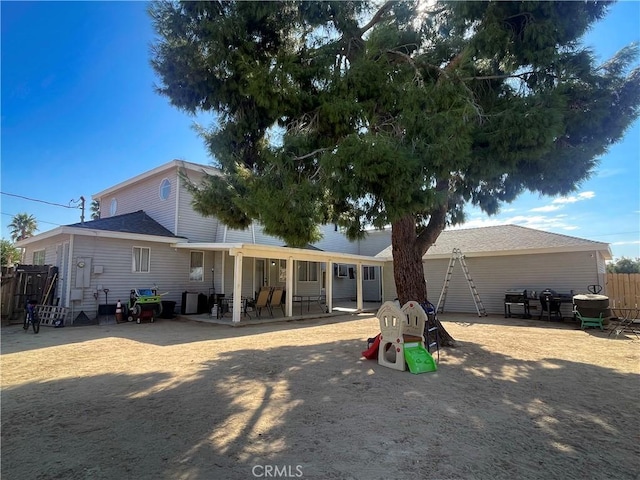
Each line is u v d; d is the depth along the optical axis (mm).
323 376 5465
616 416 3875
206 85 6059
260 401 4355
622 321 10695
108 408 4145
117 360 6574
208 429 3541
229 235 15633
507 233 16375
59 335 9461
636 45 5691
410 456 2969
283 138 5457
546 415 3898
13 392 4758
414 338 6082
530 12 5129
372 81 5543
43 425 3670
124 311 12383
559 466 2818
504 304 14461
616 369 5902
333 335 9539
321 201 5629
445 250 16312
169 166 14414
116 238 12750
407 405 4199
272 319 12500
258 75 5492
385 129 5523
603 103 5719
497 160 5504
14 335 9477
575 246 12891
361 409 4070
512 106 5504
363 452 3045
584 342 8406
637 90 5676
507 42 5309
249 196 6012
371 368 5938
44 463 2902
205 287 15211
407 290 7785
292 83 5746
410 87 5176
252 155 6867
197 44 5801
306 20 6004
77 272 11820
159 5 5648
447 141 4551
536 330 10422
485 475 2680
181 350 7484
